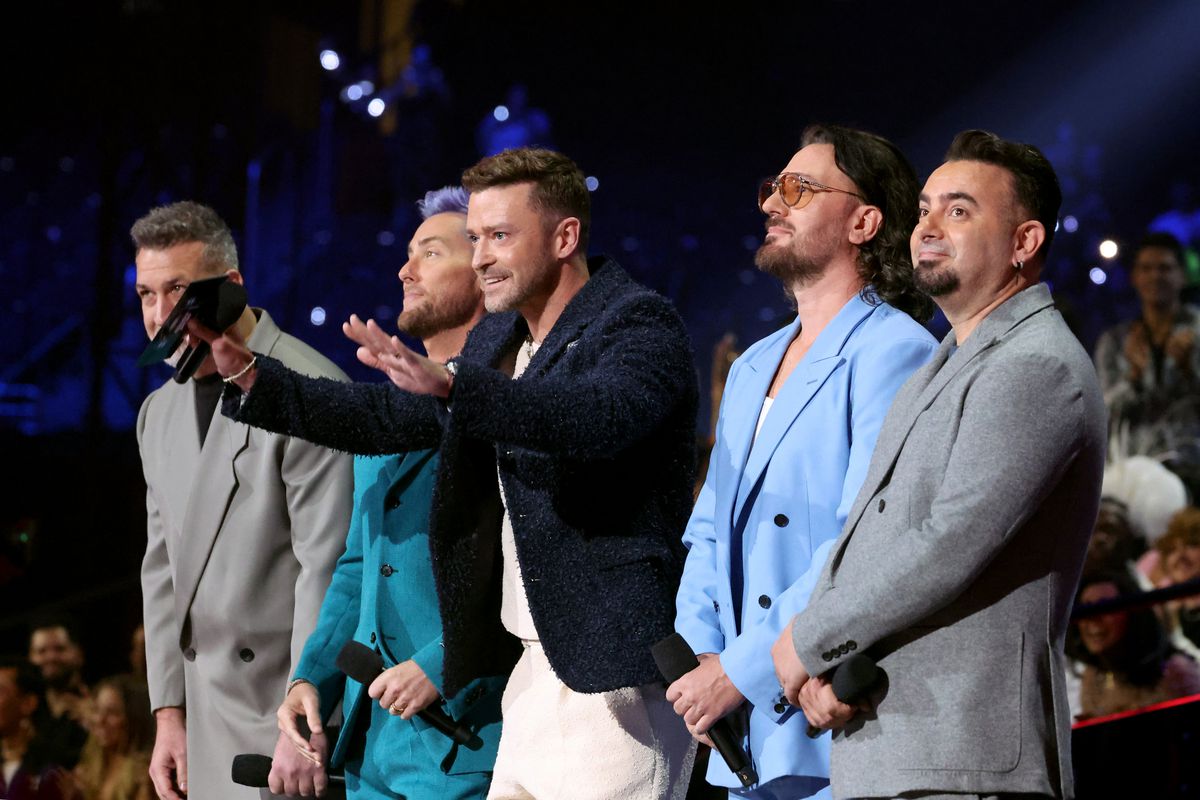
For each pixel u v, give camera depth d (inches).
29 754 833.5
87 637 868.0
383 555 443.5
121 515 1186.0
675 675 351.6
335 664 453.1
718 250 1898.4
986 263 345.4
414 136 1827.0
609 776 378.0
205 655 491.2
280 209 1745.8
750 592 371.2
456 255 476.1
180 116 1609.3
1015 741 305.4
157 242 503.8
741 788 370.6
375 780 440.8
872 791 312.7
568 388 350.0
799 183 398.9
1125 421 965.2
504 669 408.8
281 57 1684.3
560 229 403.2
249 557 485.1
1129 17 1726.1
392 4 1804.9
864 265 397.7
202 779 488.1
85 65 1589.6
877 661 321.7
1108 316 1343.5
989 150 351.9
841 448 370.9
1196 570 917.2
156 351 370.9
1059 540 319.0
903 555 311.4
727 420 400.8
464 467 392.8
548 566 376.5
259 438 488.4
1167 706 687.7
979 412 315.6
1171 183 1683.1
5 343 1716.3
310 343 1699.1
